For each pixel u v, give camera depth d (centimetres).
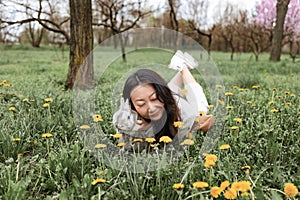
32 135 381
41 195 260
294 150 323
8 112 433
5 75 1035
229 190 203
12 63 1619
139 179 247
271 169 289
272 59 1941
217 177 255
